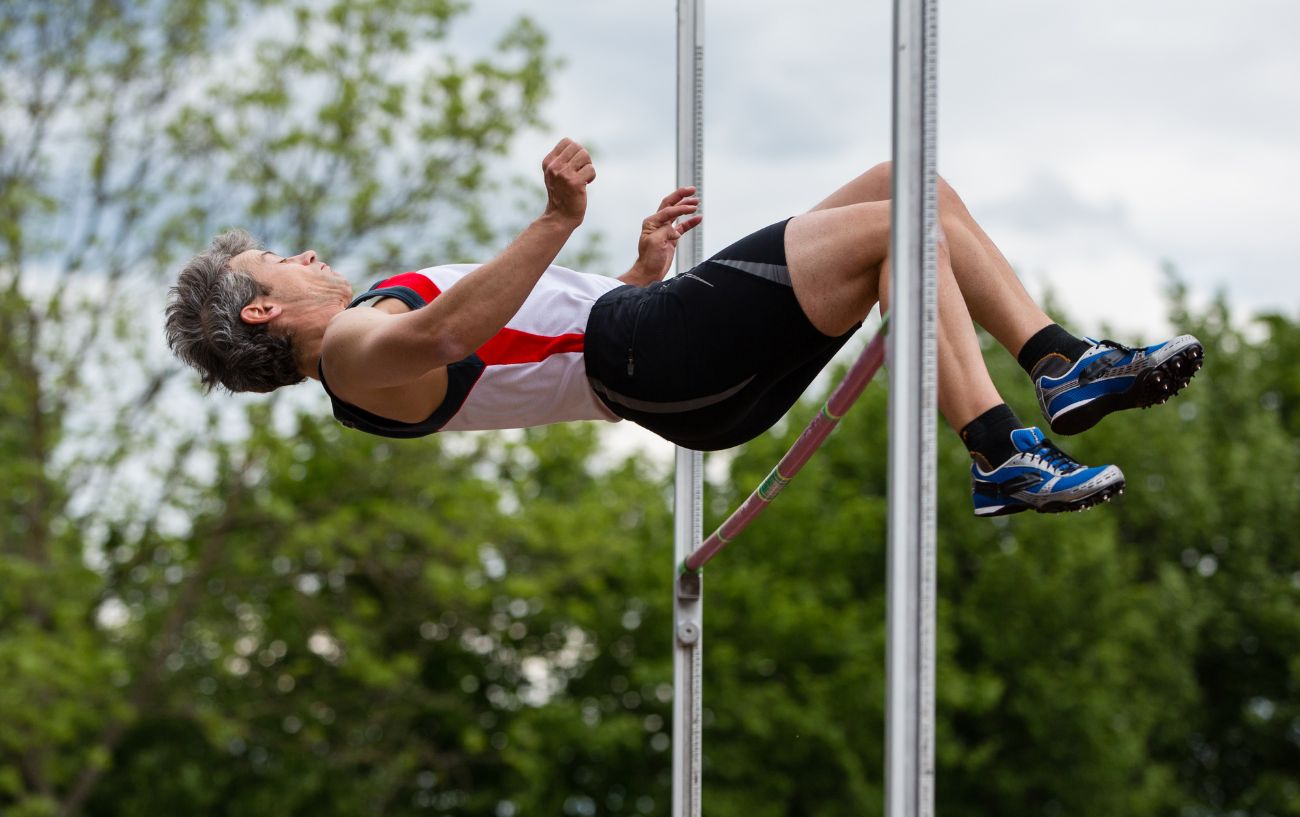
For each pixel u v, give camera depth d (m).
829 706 19.16
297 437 14.94
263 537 15.49
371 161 14.23
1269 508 23.45
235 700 17.14
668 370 2.88
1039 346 2.74
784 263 2.79
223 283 3.16
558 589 19.14
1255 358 26.34
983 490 2.67
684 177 3.59
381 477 15.35
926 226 2.21
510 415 3.09
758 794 19.12
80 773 16.05
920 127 2.21
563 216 2.64
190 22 13.82
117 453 13.66
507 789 20.16
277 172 14.08
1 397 13.02
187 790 18.72
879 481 21.58
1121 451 21.86
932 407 2.19
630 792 20.84
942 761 18.92
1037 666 19.78
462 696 20.55
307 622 16.23
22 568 12.77
